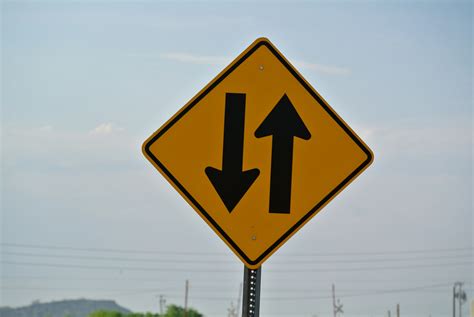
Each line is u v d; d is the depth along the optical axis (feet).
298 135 17.20
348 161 17.21
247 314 16.87
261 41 17.39
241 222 16.94
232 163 17.07
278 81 17.31
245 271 16.97
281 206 17.02
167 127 17.10
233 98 17.21
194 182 17.02
